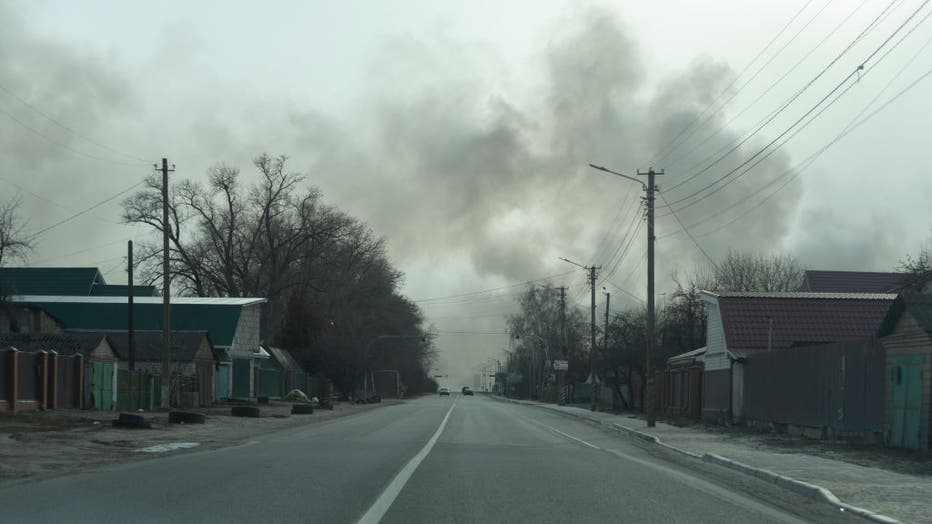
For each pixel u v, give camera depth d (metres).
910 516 12.08
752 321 38.38
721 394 39.22
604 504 12.62
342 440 26.38
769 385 33.06
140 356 50.62
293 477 15.24
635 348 66.75
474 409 63.94
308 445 23.92
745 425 35.78
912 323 21.83
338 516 10.93
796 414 30.22
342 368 80.00
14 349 32.97
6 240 44.53
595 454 22.70
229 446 23.42
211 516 10.84
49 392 35.41
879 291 54.06
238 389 62.50
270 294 73.06
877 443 23.84
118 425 28.73
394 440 26.62
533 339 99.50
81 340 43.97
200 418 33.28
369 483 14.55
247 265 73.25
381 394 126.19
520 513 11.54
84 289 72.19
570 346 98.00
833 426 26.92
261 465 17.45
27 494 12.75
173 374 47.00
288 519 10.66
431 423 39.25
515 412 58.91
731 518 11.62
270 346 75.69
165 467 16.91
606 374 77.50
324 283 80.75
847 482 15.71
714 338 40.56
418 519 10.88
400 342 108.31
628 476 16.83
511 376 146.38
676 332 63.09
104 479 14.71
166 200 42.62
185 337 52.50
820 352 28.06
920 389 21.41
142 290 74.88
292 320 79.44
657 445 27.20
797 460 20.23
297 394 67.56
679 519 11.37
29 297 61.97
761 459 20.47
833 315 38.84
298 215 74.44
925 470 18.03
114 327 59.69
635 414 56.38
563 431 35.50
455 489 14.01
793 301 39.12
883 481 15.98
